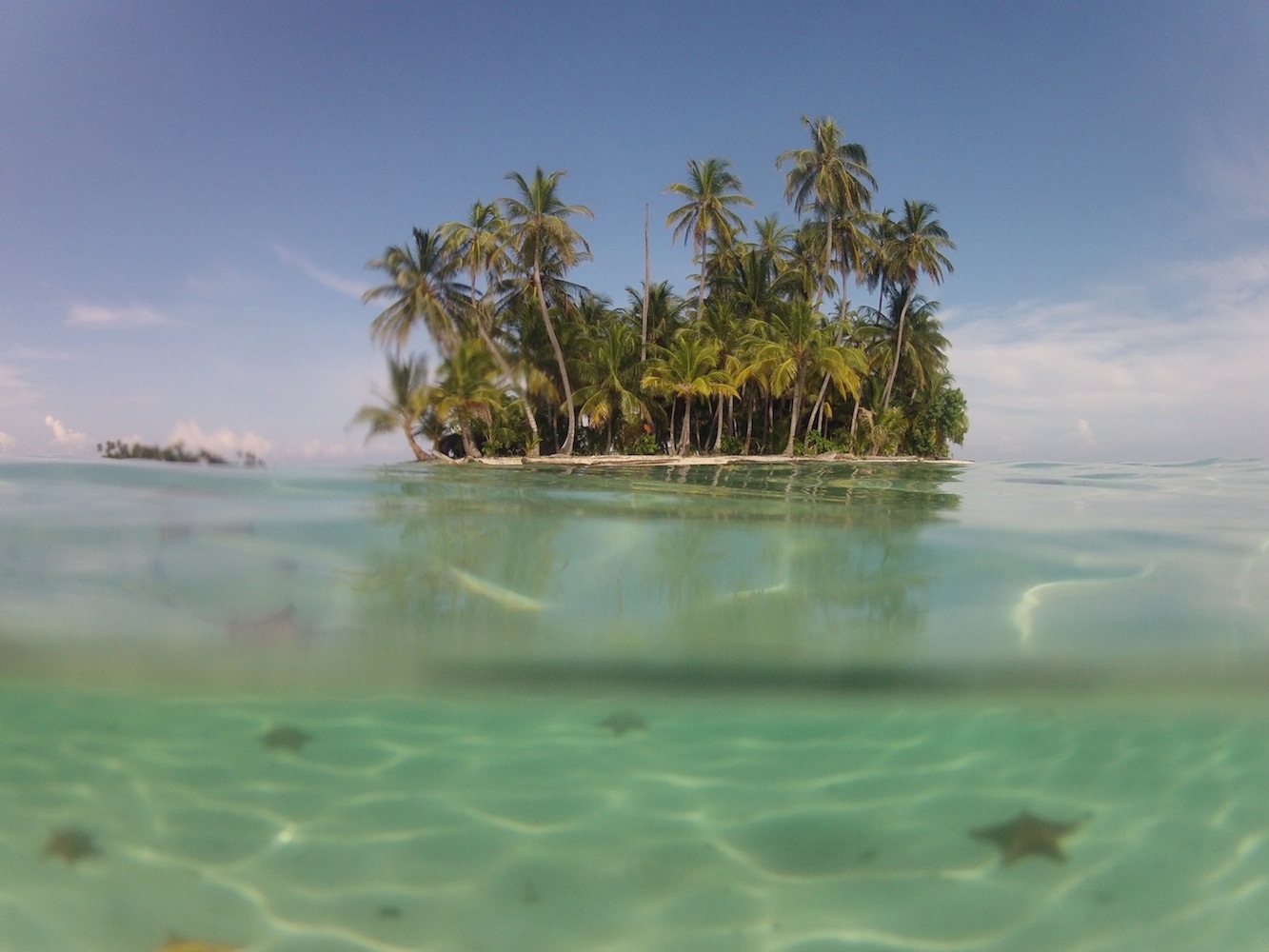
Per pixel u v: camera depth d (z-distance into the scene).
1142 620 4.02
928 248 34.31
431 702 3.54
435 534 5.79
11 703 3.34
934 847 2.38
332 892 2.14
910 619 4.05
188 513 6.13
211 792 2.66
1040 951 1.94
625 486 10.05
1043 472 15.72
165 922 2.00
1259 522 6.80
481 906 2.09
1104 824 2.51
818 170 33.97
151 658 3.69
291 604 4.20
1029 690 3.51
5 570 4.59
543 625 3.92
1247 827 2.47
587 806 2.62
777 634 3.78
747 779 2.81
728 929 2.01
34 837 2.37
